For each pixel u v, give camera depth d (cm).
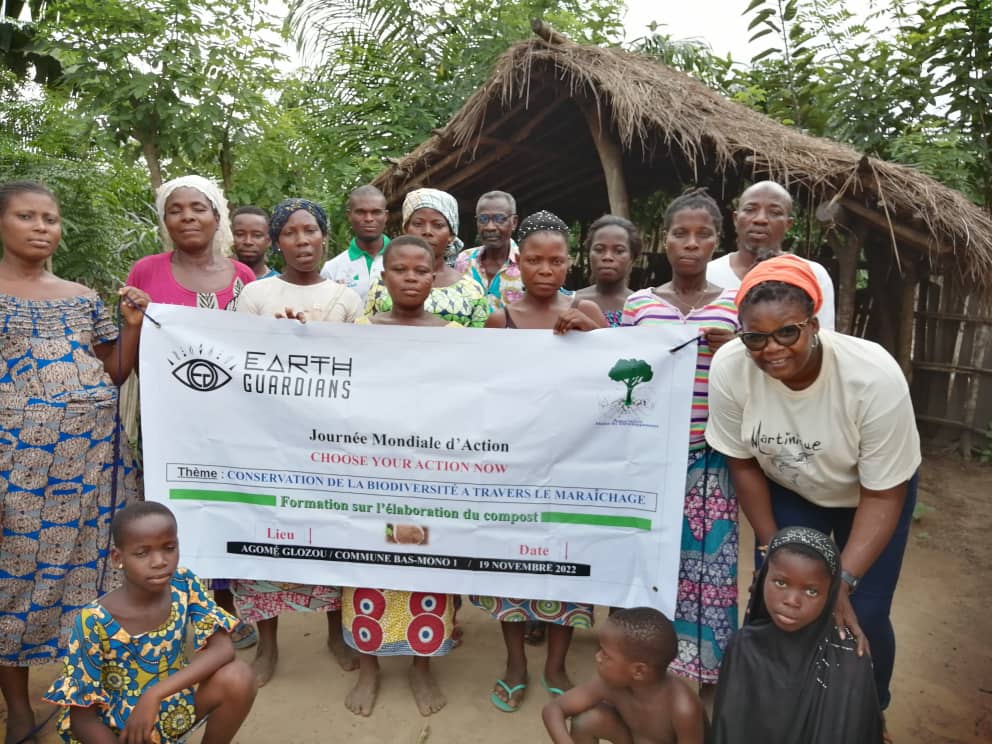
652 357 292
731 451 275
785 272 225
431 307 331
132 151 695
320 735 304
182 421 314
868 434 239
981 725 317
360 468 310
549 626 326
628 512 300
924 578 480
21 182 285
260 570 319
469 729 309
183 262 362
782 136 586
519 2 1091
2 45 1017
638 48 1009
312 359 309
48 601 290
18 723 296
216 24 658
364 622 315
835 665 224
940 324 787
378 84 1045
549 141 776
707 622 304
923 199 538
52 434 285
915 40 806
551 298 322
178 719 254
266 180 793
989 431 745
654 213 998
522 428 301
